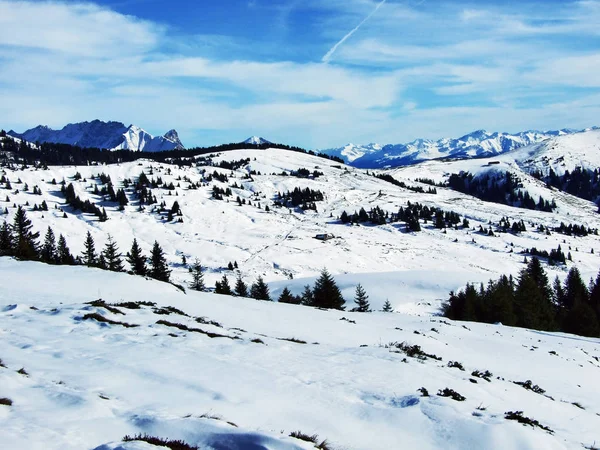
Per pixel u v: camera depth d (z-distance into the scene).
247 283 101.38
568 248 160.12
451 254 141.25
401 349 18.83
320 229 167.00
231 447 6.66
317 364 14.00
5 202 158.12
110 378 9.80
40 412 7.09
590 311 51.47
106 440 6.55
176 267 115.88
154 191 196.62
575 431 11.84
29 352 11.24
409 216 187.62
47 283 25.02
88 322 15.34
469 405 11.40
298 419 8.99
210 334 16.11
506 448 8.79
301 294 77.94
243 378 11.12
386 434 9.04
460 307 59.25
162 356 12.20
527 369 20.94
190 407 8.56
